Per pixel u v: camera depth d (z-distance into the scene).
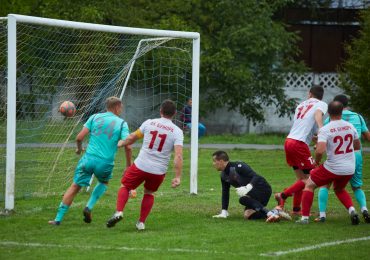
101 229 21.06
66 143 35.47
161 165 20.39
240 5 61.62
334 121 21.94
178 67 45.72
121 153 43.50
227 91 62.41
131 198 27.55
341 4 67.56
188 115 44.94
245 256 17.55
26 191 28.62
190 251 18.05
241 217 23.55
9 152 23.62
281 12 67.94
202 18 61.78
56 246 18.56
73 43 35.56
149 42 32.81
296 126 24.17
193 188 29.12
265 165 41.09
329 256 17.75
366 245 19.16
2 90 33.69
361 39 53.28
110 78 35.84
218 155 22.97
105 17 59.75
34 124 35.59
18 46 34.84
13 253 17.66
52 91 35.34
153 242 19.16
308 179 22.47
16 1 53.16
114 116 21.61
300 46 68.25
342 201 22.56
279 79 63.75
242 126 65.50
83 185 21.59
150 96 53.97
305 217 22.47
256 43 61.34
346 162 21.89
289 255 17.77
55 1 57.22
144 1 61.53
